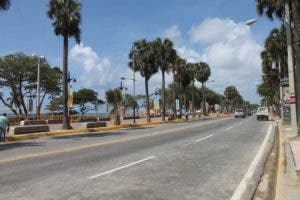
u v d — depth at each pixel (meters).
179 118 77.38
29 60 79.81
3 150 21.11
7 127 28.48
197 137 28.75
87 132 38.06
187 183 11.48
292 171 12.86
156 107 102.38
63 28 39.19
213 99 185.25
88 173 13.05
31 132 33.97
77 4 39.56
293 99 31.62
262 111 70.50
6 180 11.88
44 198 9.57
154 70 63.62
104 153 18.78
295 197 9.27
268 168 14.58
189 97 145.25
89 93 113.31
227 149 20.55
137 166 14.61
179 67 91.25
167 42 67.88
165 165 14.88
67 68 40.03
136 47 63.62
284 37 59.19
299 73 25.97
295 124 31.66
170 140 26.22
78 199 9.49
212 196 9.93
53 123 59.03
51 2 39.31
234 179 12.14
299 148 19.77
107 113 93.94
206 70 109.44
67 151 19.75
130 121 67.50
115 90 90.81
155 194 10.07
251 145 22.78
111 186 10.99
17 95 80.44
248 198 9.77
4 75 78.38
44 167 14.43
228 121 63.03
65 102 39.66
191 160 16.28
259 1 44.91
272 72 78.94
